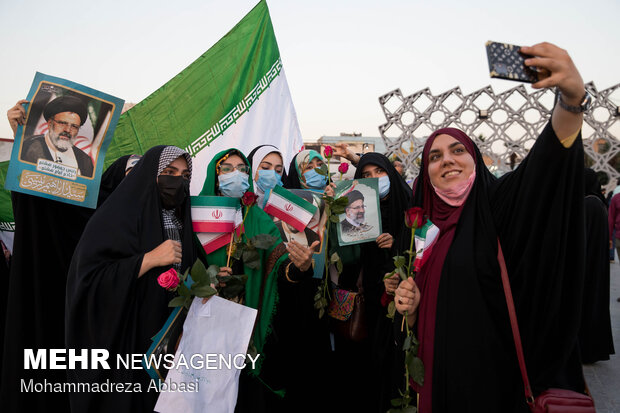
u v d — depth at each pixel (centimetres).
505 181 193
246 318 188
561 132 159
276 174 347
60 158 220
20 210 234
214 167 241
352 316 271
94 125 229
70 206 252
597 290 391
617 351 421
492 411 171
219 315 185
